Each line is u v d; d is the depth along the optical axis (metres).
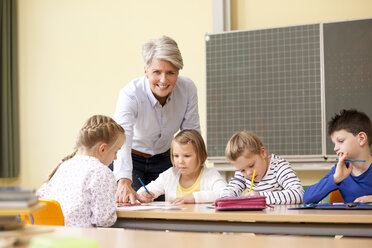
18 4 4.87
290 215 1.34
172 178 2.41
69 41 4.66
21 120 4.80
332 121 2.06
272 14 3.95
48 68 4.73
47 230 0.85
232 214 1.43
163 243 0.80
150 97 2.42
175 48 2.21
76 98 4.60
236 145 2.06
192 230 1.52
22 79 4.82
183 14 4.23
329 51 3.65
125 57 4.44
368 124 1.98
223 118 3.90
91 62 4.56
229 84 3.90
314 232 1.34
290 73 3.74
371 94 3.54
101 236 0.88
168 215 1.53
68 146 4.62
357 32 3.60
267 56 3.81
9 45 4.79
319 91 3.66
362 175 1.97
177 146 2.30
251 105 3.84
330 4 3.79
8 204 0.84
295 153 3.70
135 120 2.46
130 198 2.02
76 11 4.64
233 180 2.21
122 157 2.22
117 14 4.48
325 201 2.21
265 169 2.12
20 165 4.79
